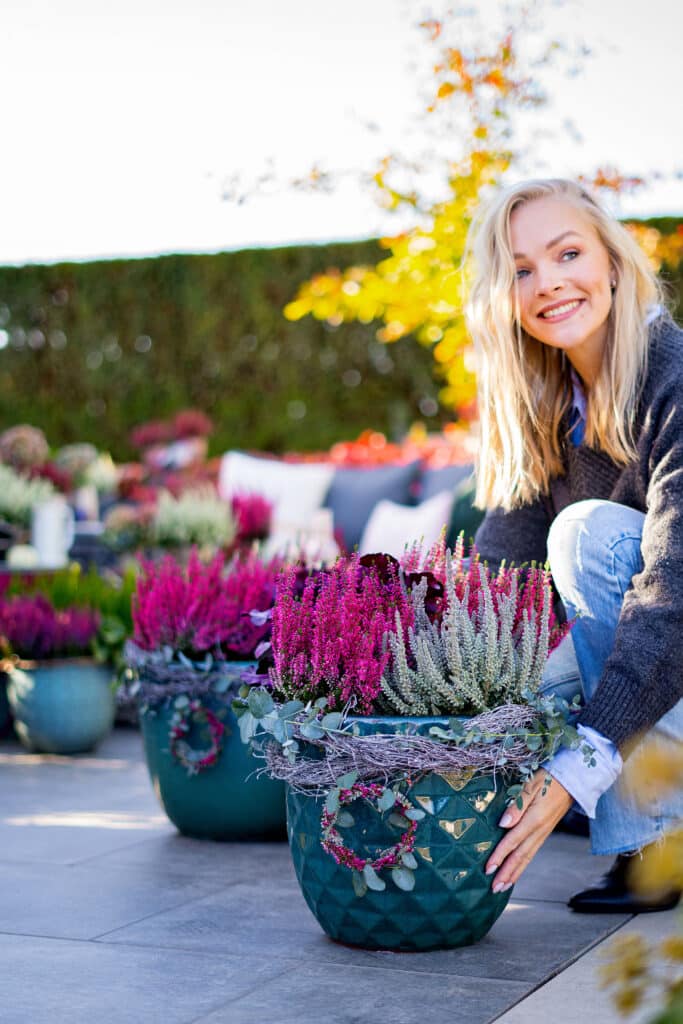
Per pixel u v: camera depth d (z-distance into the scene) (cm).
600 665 199
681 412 193
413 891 169
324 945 179
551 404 225
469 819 169
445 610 177
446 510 490
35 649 360
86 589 406
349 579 180
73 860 232
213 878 219
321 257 896
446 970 166
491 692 173
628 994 94
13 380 988
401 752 165
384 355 876
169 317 944
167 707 246
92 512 602
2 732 392
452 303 442
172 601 249
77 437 971
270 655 185
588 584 197
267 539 535
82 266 968
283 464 622
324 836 169
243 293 919
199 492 582
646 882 94
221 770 242
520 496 229
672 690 177
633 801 188
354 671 171
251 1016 149
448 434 623
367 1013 150
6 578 427
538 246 208
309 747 172
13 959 173
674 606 179
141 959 172
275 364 909
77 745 360
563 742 171
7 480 518
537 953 174
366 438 688
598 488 217
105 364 963
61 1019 149
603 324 213
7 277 985
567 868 226
